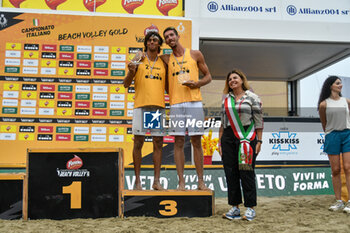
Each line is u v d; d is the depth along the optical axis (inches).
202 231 98.8
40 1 216.1
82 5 218.5
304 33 227.9
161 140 128.8
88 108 194.7
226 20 224.7
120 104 196.2
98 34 200.1
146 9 221.8
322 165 195.2
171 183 179.3
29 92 192.9
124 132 194.7
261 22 226.2
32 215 115.5
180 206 120.3
